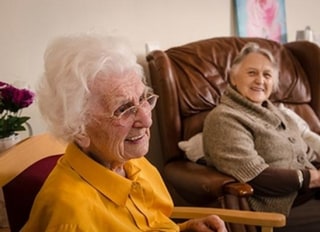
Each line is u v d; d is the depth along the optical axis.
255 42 2.46
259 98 1.95
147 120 1.02
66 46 0.96
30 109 1.91
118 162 1.05
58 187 0.93
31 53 1.97
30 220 0.93
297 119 2.23
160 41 2.44
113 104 0.96
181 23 2.49
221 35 2.65
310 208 1.91
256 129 1.85
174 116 2.13
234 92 1.94
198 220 1.30
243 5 2.68
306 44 2.53
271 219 1.31
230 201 1.58
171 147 2.13
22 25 1.94
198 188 1.68
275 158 1.88
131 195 1.09
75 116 0.94
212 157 1.79
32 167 1.16
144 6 2.35
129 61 1.00
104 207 0.97
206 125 1.87
